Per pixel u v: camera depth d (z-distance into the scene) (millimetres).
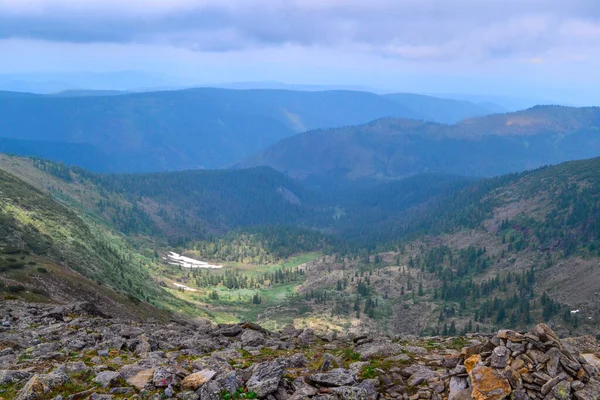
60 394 18125
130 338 30500
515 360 17828
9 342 26734
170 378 19047
